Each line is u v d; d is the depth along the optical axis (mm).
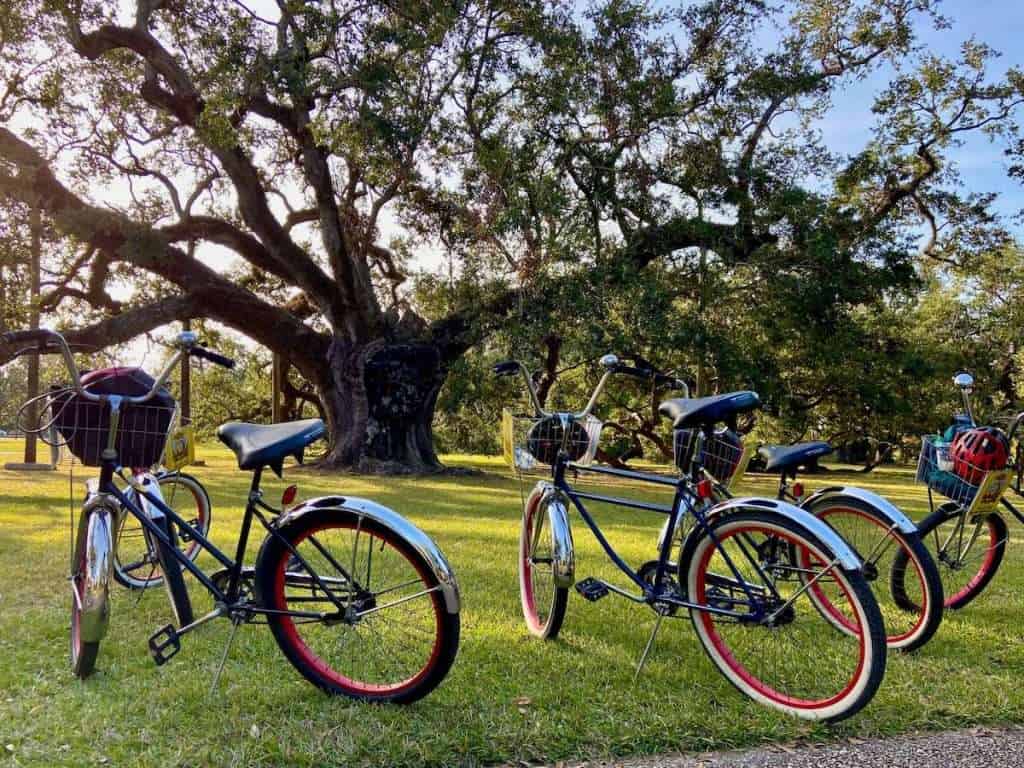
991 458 3832
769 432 25453
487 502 9414
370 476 14070
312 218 17344
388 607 2877
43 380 13391
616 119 13641
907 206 16609
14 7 11953
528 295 13500
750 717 2639
